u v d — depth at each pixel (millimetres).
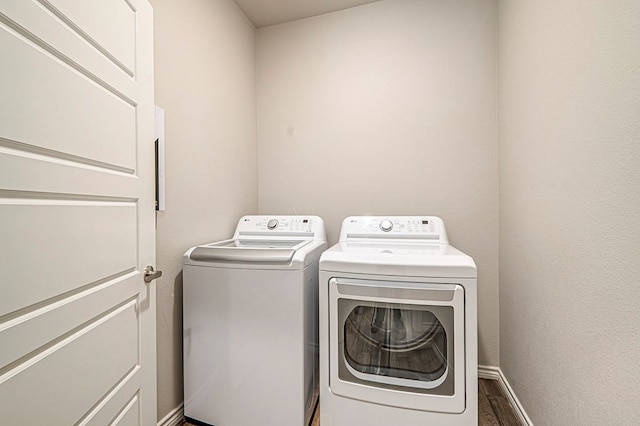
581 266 934
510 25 1574
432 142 1937
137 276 1048
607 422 808
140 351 1063
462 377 1118
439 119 1924
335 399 1252
